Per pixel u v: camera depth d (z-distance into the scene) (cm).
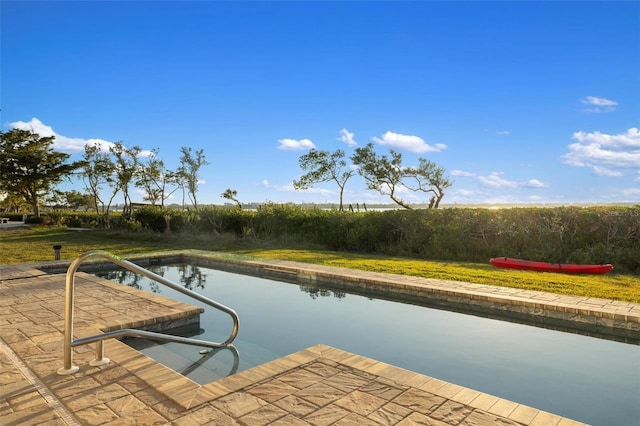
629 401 357
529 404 353
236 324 489
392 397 313
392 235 1365
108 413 294
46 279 815
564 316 568
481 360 457
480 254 1154
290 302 744
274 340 537
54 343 442
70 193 4012
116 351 415
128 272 1059
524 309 604
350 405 300
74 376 356
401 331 568
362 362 381
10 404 309
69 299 362
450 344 512
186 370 436
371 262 1075
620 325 525
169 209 2270
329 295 800
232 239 1698
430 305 705
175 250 1389
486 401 304
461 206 1291
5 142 3334
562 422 274
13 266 977
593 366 437
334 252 1354
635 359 455
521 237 1134
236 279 970
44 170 3472
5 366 379
